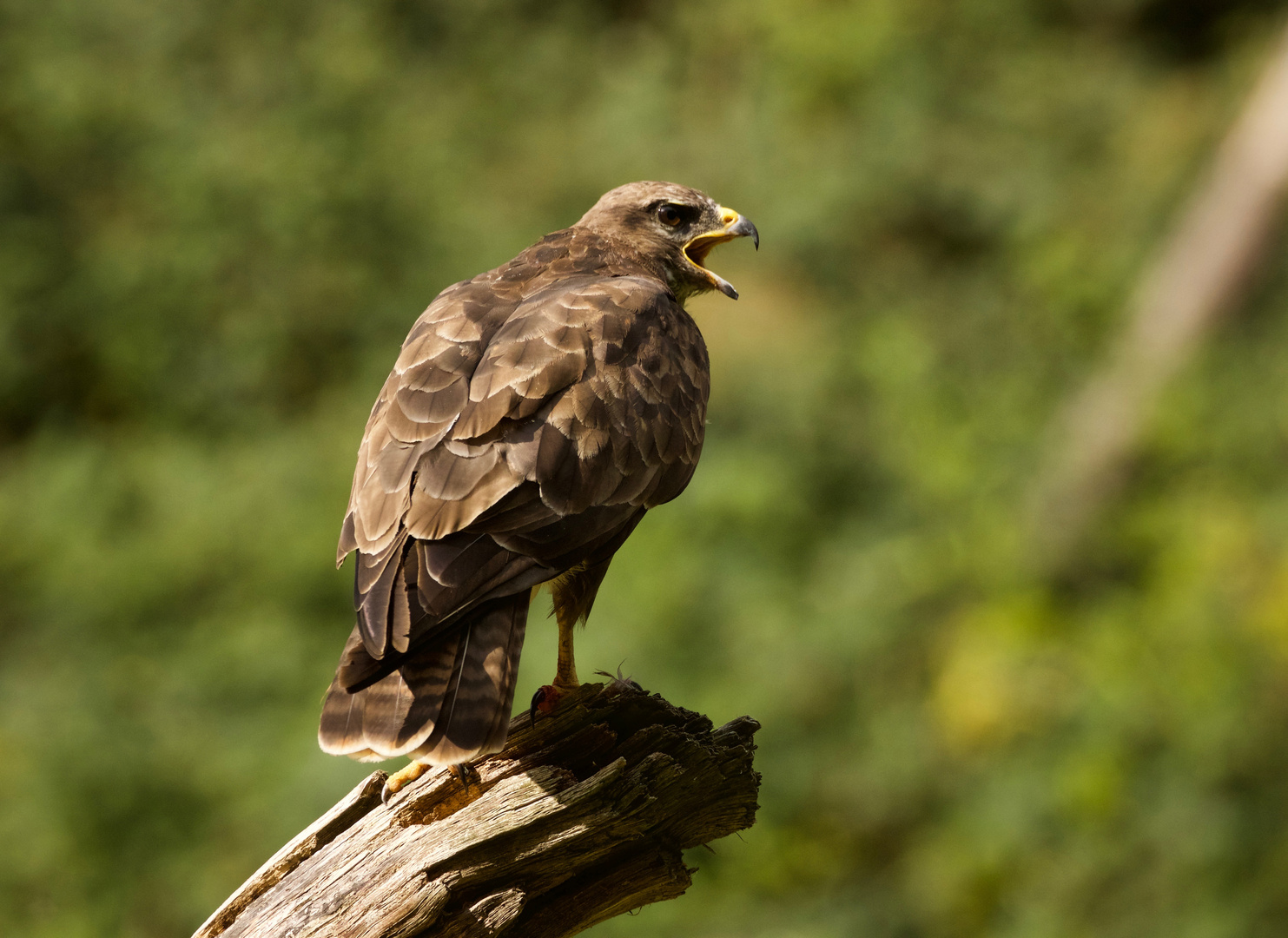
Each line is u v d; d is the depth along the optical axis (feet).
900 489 47.93
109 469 46.73
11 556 44.34
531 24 67.10
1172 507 47.98
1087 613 45.11
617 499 16.93
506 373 16.71
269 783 36.78
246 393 49.85
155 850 36.14
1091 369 53.98
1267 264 53.67
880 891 37.27
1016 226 60.34
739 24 67.67
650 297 18.75
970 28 69.26
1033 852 37.06
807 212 58.95
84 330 50.62
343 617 41.78
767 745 38.91
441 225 53.88
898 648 42.75
